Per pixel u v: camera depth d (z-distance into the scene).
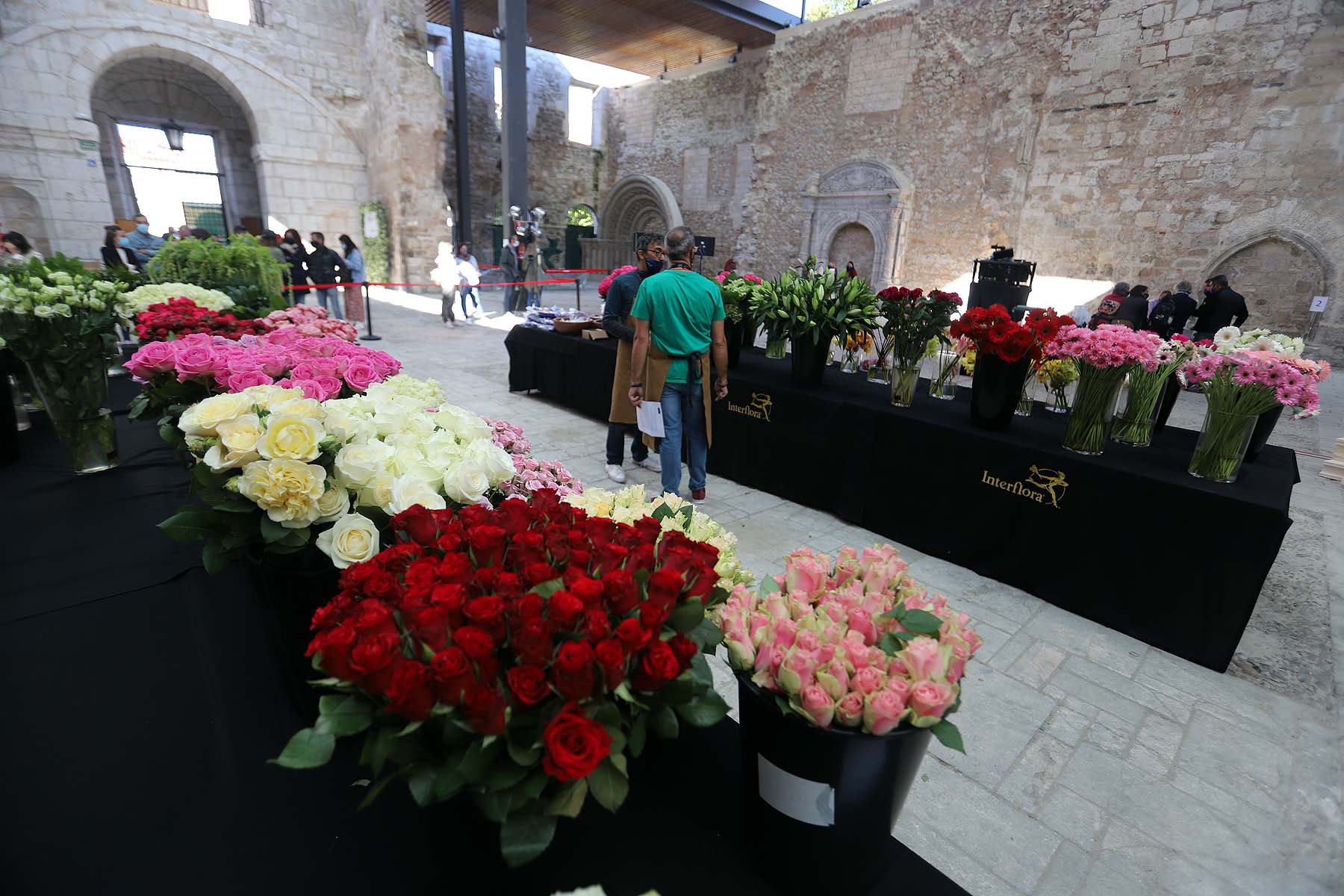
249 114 12.42
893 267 12.58
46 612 1.23
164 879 0.73
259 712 1.02
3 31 10.04
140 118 13.09
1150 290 9.85
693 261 3.12
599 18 14.45
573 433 4.53
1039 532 2.53
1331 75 8.13
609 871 0.74
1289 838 1.55
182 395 1.44
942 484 2.82
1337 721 1.96
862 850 0.79
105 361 1.88
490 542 0.77
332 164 13.48
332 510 0.97
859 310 3.12
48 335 1.71
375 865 0.75
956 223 11.83
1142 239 9.81
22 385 2.27
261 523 0.92
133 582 1.35
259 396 1.09
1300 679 2.15
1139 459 2.40
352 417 1.11
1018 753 1.79
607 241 19.00
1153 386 2.47
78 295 1.73
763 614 0.90
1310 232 8.51
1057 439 2.61
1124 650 2.26
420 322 9.34
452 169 17.12
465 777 0.57
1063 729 1.89
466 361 6.73
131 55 11.15
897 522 3.02
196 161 15.04
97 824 0.80
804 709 0.72
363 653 0.57
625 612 0.68
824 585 0.99
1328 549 3.14
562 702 0.61
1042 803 1.63
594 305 12.60
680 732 0.99
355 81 13.41
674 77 17.56
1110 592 2.37
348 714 0.60
